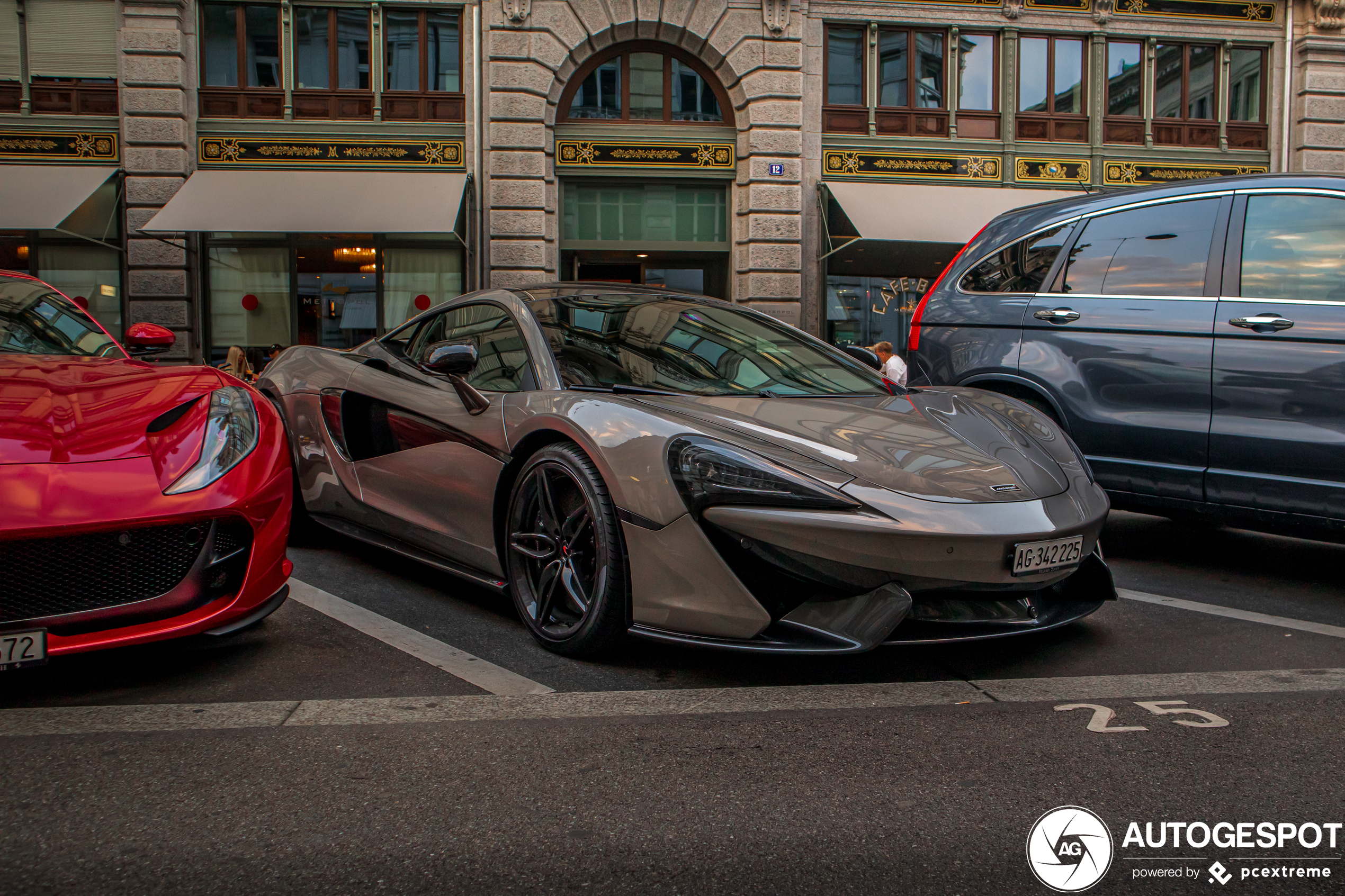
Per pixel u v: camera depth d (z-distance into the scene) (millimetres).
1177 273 3805
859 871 1542
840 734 2125
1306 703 2340
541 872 1531
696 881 1506
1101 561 2818
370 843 1616
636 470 2463
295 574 3613
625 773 1908
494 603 3258
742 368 3211
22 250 12469
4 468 2223
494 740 2072
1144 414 3773
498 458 2922
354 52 12664
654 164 13031
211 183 12281
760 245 12930
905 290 13250
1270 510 3459
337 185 12359
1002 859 1579
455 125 12672
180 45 12266
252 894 1457
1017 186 13453
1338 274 3373
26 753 1985
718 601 2355
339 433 3771
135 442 2422
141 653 2680
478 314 3477
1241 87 13867
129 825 1674
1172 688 2457
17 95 12344
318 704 2289
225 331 12742
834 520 2244
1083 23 13422
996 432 2857
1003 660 2691
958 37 13344
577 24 12523
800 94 12852
